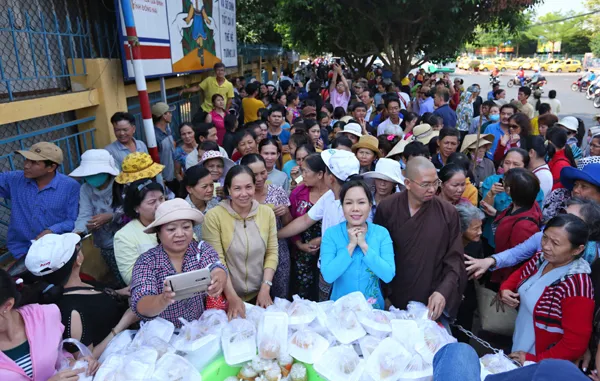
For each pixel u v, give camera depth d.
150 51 5.00
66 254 2.00
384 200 2.56
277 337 1.93
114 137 4.55
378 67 18.25
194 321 2.08
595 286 2.07
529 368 1.19
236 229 2.72
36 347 1.74
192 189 3.00
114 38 4.93
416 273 2.40
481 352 3.06
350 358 1.84
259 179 3.11
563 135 4.12
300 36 13.69
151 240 2.59
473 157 4.48
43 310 1.81
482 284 2.95
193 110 7.91
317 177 3.17
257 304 2.68
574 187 2.94
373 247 2.34
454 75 43.91
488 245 3.42
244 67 13.30
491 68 50.69
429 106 8.39
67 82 4.27
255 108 7.93
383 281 2.46
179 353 1.92
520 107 7.22
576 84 25.81
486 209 3.32
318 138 5.13
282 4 12.41
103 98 4.36
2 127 3.51
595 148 4.55
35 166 2.96
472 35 12.91
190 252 2.19
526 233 2.68
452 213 2.42
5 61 3.51
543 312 2.15
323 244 2.44
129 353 1.83
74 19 4.39
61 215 3.14
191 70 6.50
